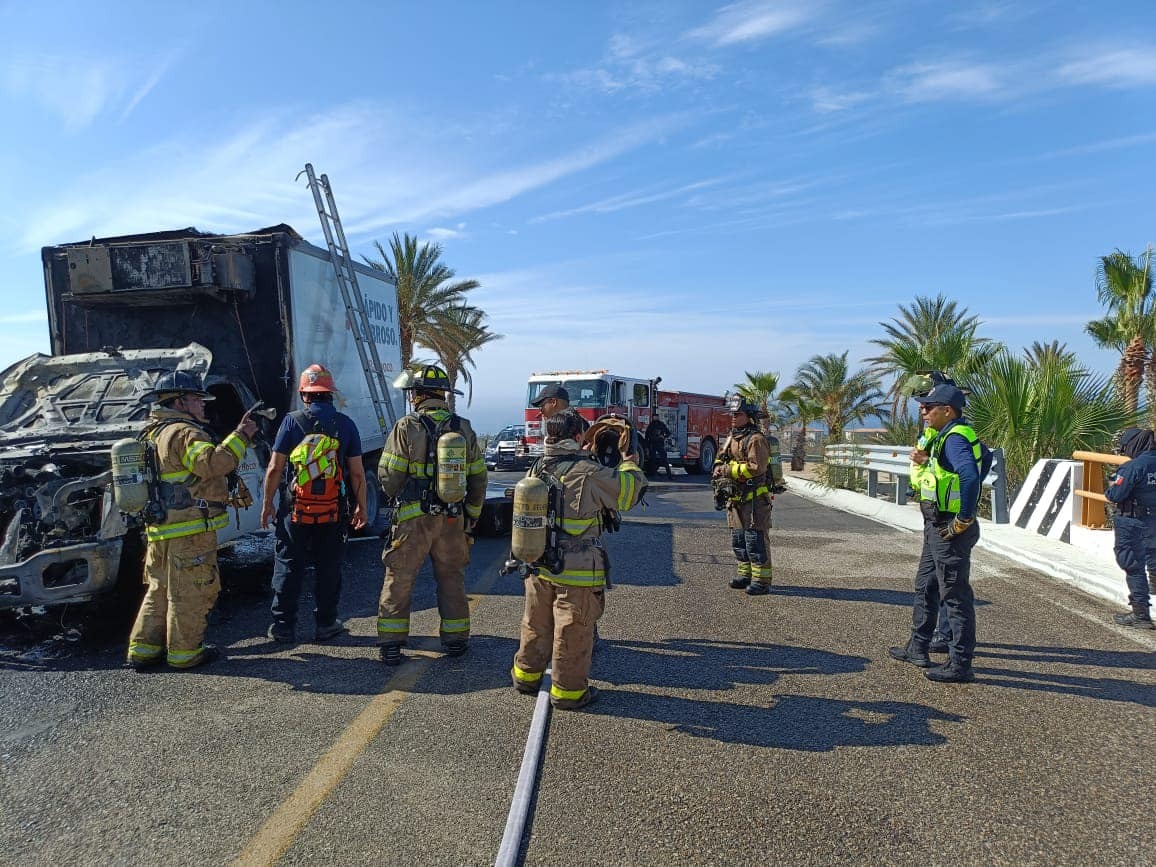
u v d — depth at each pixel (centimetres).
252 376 815
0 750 382
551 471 431
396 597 503
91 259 767
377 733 397
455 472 492
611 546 956
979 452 469
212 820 315
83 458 575
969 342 1492
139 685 473
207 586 503
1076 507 898
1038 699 449
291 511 546
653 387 2273
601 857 288
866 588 730
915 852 293
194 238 825
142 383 684
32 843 300
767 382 2994
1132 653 534
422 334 2936
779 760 369
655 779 349
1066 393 1157
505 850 284
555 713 426
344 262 954
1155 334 1670
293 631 563
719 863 285
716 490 716
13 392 695
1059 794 338
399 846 295
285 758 370
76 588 529
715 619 620
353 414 970
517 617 622
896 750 380
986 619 621
